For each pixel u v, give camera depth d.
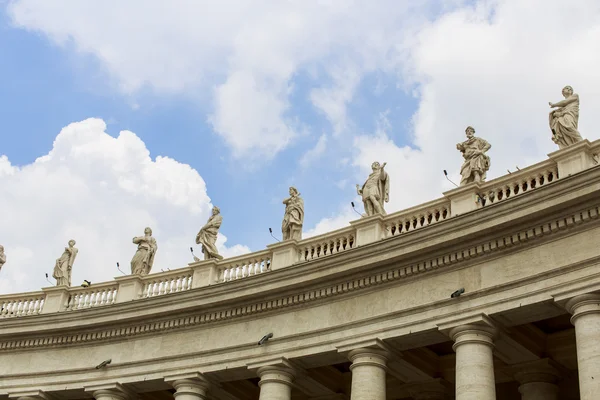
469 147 27.70
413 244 25.94
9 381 33.50
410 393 30.27
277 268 30.39
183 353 30.44
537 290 23.34
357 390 25.78
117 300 33.84
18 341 34.09
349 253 27.16
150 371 30.84
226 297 29.78
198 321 30.61
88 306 34.81
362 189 29.80
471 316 24.36
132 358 31.56
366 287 27.14
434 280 25.81
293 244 30.47
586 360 21.61
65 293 35.53
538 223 23.86
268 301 29.12
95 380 31.84
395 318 26.05
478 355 23.97
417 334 25.56
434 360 29.84
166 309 31.05
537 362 27.27
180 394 29.80
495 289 24.23
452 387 29.94
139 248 35.12
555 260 23.41
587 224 23.11
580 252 22.98
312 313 28.16
